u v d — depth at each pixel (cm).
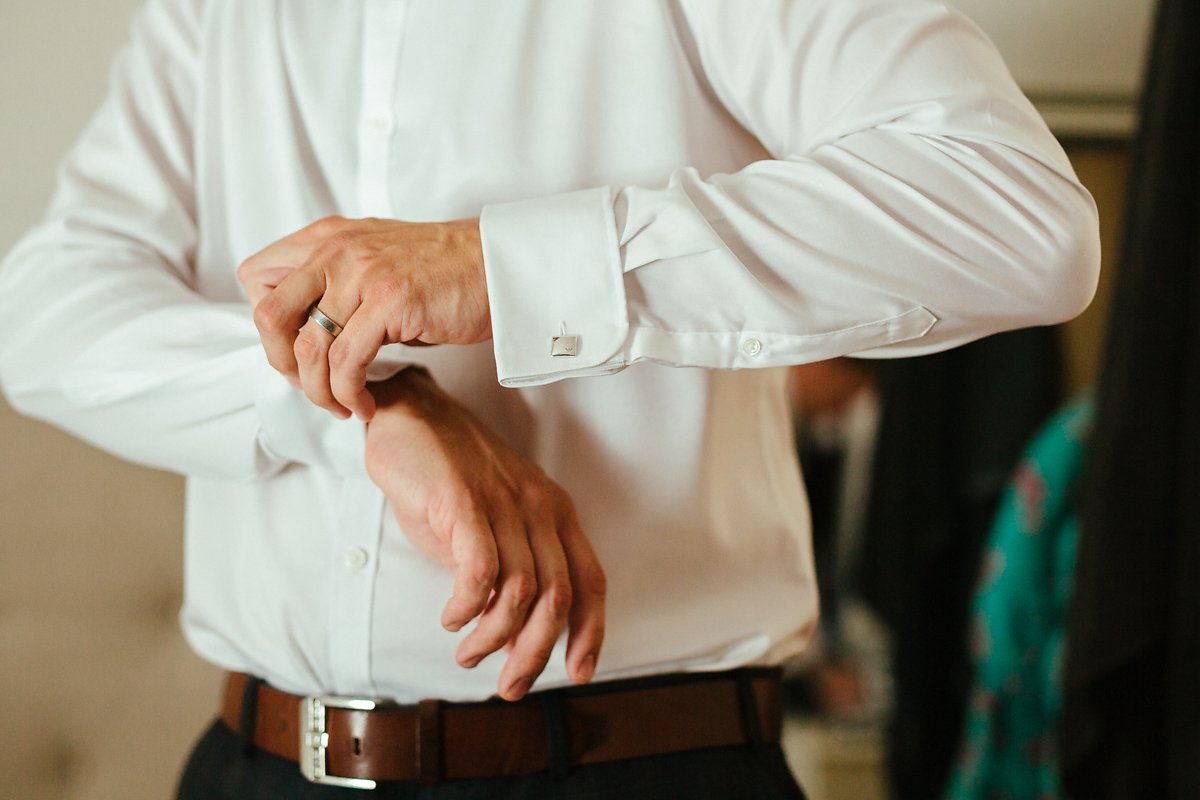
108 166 75
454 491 54
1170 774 115
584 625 57
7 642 122
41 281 69
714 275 53
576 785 63
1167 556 116
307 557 67
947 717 158
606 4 66
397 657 64
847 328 53
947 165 53
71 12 134
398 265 52
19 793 122
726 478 67
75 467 126
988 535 154
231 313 64
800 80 59
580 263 53
